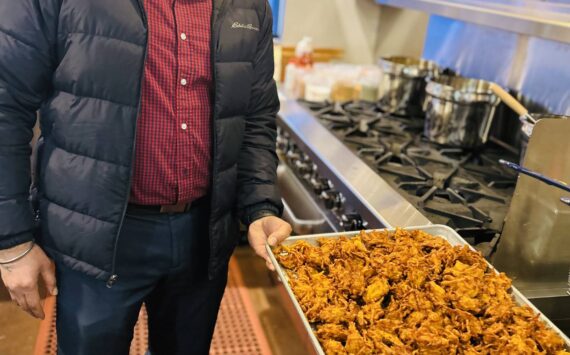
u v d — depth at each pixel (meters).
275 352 2.21
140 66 1.13
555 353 0.97
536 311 1.07
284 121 2.46
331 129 2.30
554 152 1.26
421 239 1.30
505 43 2.22
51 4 1.10
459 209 1.60
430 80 2.29
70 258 1.24
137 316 1.38
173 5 1.18
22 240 1.17
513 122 2.22
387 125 2.42
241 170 1.46
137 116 1.15
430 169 1.94
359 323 1.04
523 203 1.30
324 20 3.32
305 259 1.21
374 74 2.86
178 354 1.57
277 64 3.13
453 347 0.97
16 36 1.08
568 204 1.22
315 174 2.13
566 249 1.33
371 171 1.87
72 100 1.15
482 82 2.28
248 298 2.54
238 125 1.33
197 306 1.49
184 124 1.23
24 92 1.13
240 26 1.27
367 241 1.28
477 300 1.08
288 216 2.31
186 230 1.33
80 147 1.17
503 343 0.97
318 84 2.82
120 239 1.27
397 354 0.95
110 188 1.17
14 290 1.22
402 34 3.13
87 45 1.12
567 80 1.90
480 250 1.45
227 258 1.47
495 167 2.03
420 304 1.07
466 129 2.11
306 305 1.06
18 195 1.16
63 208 1.22
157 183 1.24
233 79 1.27
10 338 2.14
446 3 2.10
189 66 1.20
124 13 1.11
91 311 1.29
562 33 1.49
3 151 1.13
